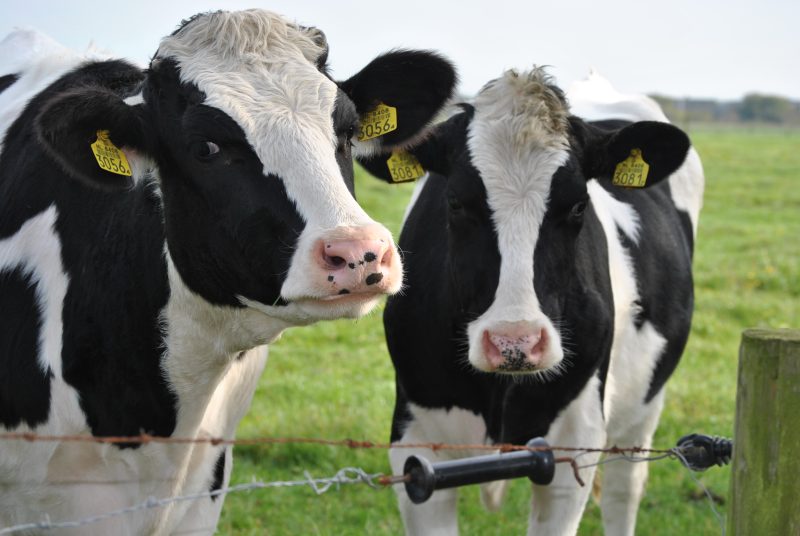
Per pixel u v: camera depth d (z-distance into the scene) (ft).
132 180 16.72
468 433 24.00
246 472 32.94
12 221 18.79
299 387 39.83
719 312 54.85
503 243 21.75
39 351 18.02
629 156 23.63
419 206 25.64
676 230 29.76
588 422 23.56
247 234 15.71
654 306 27.25
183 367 17.62
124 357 17.72
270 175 15.62
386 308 24.76
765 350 13.38
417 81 19.74
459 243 22.45
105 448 17.83
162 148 16.69
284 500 31.09
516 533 29.63
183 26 17.39
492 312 21.25
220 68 16.46
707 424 37.45
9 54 23.71
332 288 14.65
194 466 19.15
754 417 13.58
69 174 16.88
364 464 33.83
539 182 22.06
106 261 17.78
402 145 20.56
